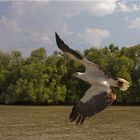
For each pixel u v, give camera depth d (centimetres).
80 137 3794
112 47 10606
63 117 6009
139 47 10219
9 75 9925
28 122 5225
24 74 9662
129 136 3844
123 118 5847
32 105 9531
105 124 4966
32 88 9450
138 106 9075
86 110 1456
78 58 1377
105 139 3666
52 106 9138
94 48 10181
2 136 3869
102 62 9769
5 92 9831
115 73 9631
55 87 9775
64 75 9975
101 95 1441
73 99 9794
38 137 3791
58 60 10100
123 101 9688
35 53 10294
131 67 9831
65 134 4006
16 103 9750
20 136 3866
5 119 5694
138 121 5353
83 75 1420
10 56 10281
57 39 1331
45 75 9644
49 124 4959
